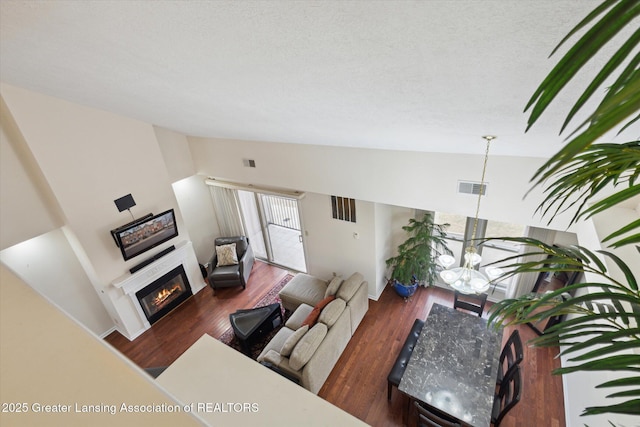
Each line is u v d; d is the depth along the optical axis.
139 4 1.04
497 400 3.28
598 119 0.31
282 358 3.87
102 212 4.46
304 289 5.32
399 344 4.61
